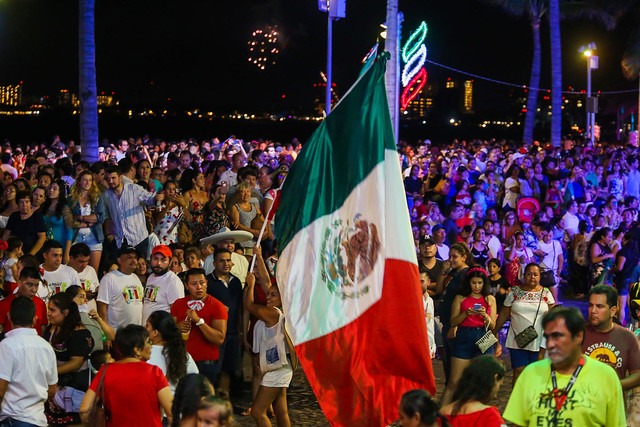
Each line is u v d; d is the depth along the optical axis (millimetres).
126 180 25641
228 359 20109
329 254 14945
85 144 36969
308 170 15266
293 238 15180
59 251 20312
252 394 20016
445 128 188250
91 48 36750
